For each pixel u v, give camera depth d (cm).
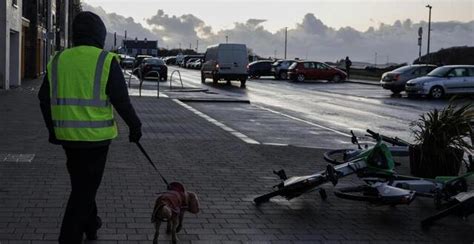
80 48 466
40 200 659
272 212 655
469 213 592
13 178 766
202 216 626
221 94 2834
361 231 595
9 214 600
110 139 470
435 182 699
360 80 4888
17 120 1411
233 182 801
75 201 470
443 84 2817
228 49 3766
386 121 1778
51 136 473
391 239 572
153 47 10506
